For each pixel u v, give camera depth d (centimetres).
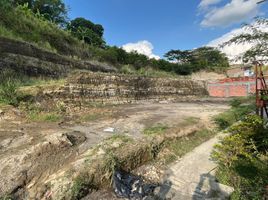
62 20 3250
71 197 364
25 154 443
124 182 432
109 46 2980
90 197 386
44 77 1325
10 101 804
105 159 451
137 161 509
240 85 2055
